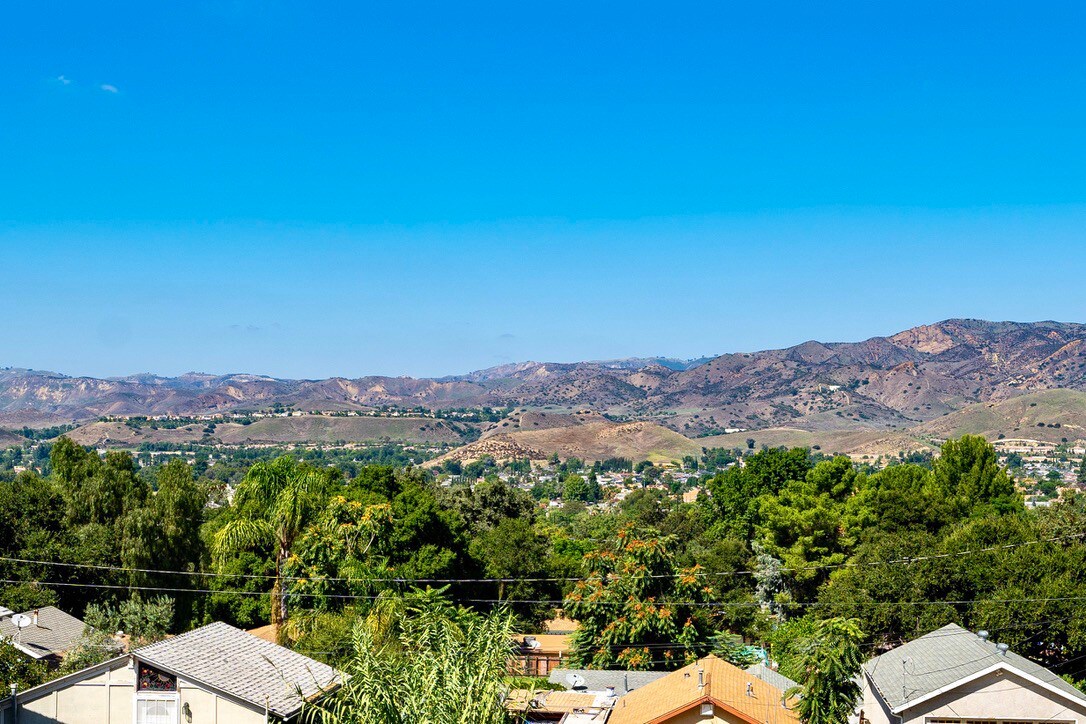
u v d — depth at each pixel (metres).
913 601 53.84
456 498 96.88
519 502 101.50
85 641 46.97
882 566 56.56
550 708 39.72
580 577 72.38
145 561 59.09
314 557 54.81
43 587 57.06
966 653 39.78
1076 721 36.12
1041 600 48.75
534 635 67.31
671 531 111.31
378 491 74.88
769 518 77.00
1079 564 50.69
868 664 42.59
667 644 52.47
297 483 55.53
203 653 31.72
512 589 69.00
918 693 37.00
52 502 64.88
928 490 77.62
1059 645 50.16
